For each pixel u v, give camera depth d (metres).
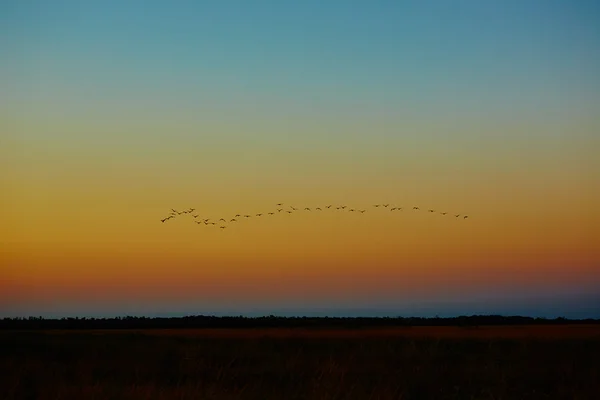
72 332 60.81
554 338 44.69
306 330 64.56
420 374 26.73
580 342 39.66
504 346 38.25
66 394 21.39
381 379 25.53
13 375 25.14
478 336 49.03
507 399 22.91
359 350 35.56
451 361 32.09
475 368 29.09
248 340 42.72
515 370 28.53
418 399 23.36
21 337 46.03
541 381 26.33
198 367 28.97
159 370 29.05
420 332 57.91
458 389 24.23
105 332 61.28
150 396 21.14
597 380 25.41
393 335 50.97
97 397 21.02
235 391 22.17
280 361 30.91
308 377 26.53
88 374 26.00
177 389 21.77
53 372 27.12
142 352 35.22
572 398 22.94
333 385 22.98
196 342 41.47
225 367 29.28
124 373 28.05
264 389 23.36
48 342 41.62
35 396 22.48
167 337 48.34
